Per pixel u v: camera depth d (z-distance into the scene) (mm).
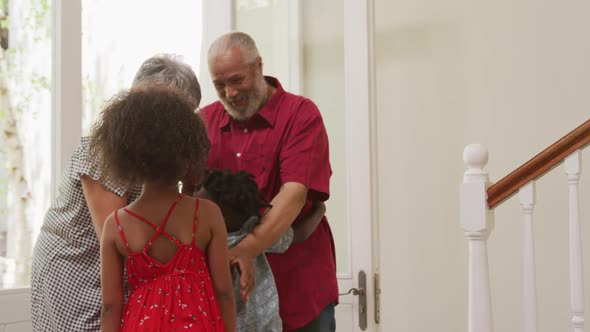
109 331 1652
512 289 3959
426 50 4207
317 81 3471
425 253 4176
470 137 4094
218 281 1721
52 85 3088
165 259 1635
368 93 3293
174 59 2061
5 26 2932
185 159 1625
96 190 1802
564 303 3854
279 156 2336
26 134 2982
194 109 1715
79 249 1866
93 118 3309
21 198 2953
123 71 3504
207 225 1703
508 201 3979
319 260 2426
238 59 2270
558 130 3922
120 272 1668
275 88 2443
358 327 3215
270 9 3621
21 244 2943
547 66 3951
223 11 3701
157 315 1583
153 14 3674
